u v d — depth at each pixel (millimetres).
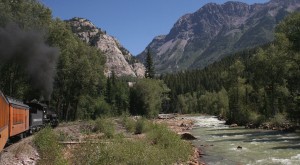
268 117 66938
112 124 43781
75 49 66875
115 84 120375
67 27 65188
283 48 58250
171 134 30969
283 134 46594
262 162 25625
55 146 20969
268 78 75062
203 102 167625
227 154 30422
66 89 69875
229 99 87812
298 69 58312
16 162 17328
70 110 82500
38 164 18500
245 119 70250
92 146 19719
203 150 33250
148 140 28516
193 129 62000
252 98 83500
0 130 16781
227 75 92188
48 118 42406
